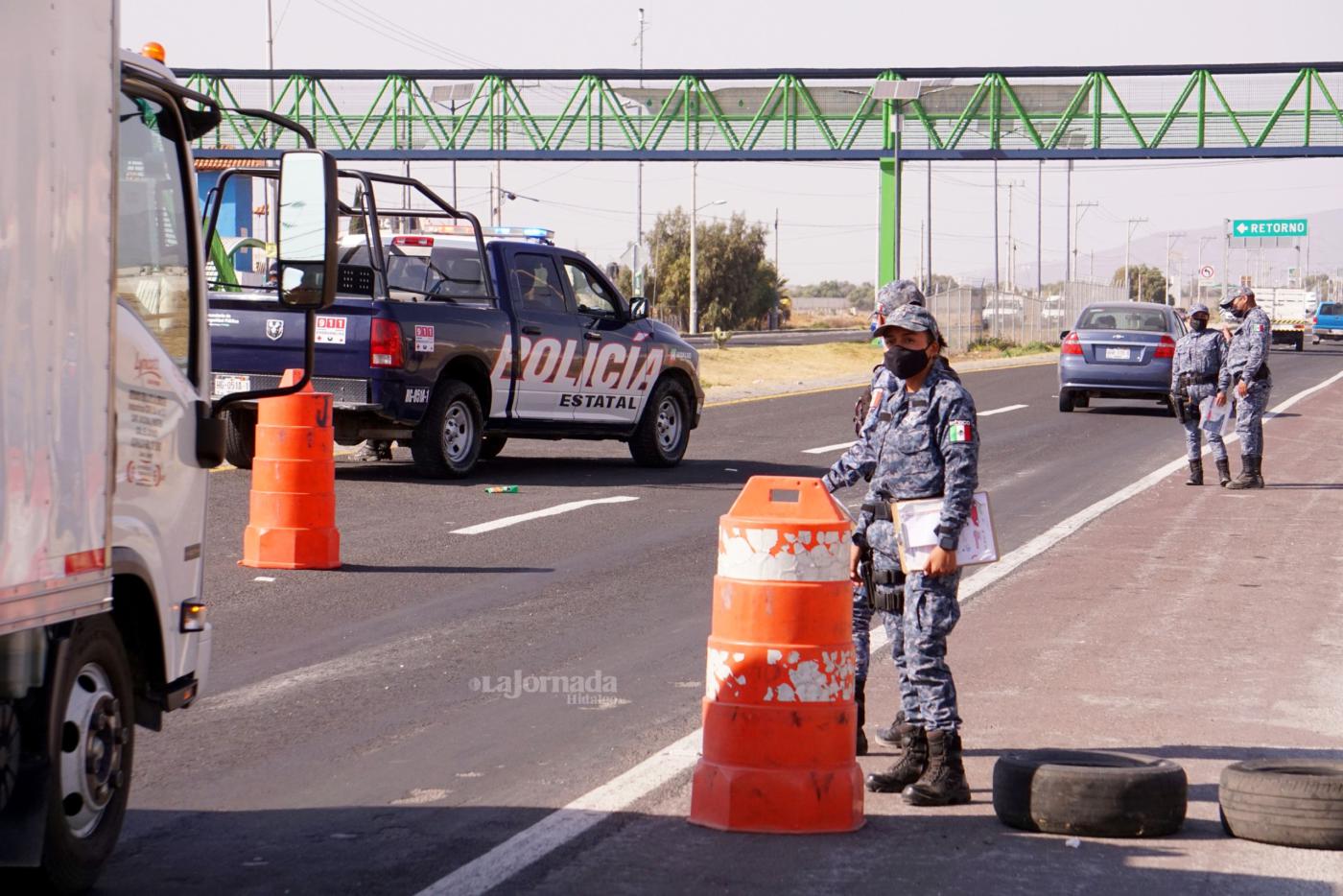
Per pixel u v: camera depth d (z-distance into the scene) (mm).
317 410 22453
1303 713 15125
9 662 8680
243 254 48469
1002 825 11680
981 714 14984
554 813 11727
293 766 13000
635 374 36406
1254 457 33969
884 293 13547
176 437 10914
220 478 30938
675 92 115250
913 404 12438
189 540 11188
